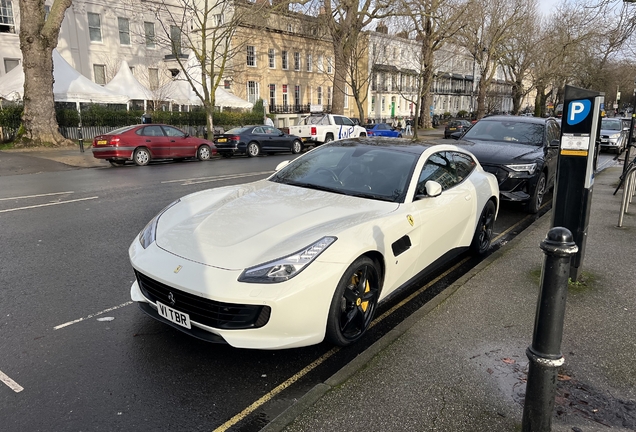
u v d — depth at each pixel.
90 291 4.34
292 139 21.62
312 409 2.55
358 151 4.75
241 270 2.93
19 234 6.27
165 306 3.14
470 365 3.02
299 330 2.97
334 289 3.07
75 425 2.51
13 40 30.11
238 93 39.22
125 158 14.98
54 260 5.21
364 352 3.14
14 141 20.59
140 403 2.73
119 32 35.59
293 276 2.91
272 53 41.22
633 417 2.53
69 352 3.26
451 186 4.80
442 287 4.75
